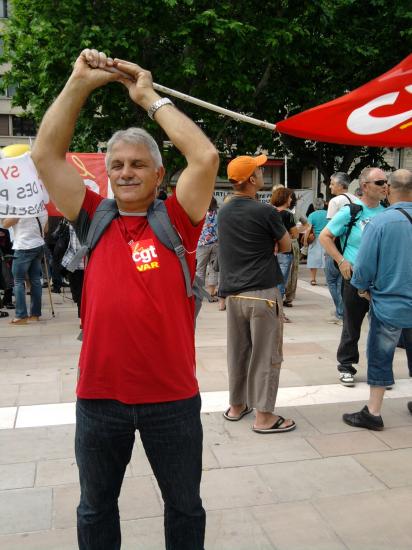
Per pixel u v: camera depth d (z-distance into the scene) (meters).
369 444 3.61
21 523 2.71
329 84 15.07
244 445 3.59
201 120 13.39
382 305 3.66
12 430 3.82
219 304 8.42
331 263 7.15
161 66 12.33
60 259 7.43
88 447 1.92
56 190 1.95
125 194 1.88
